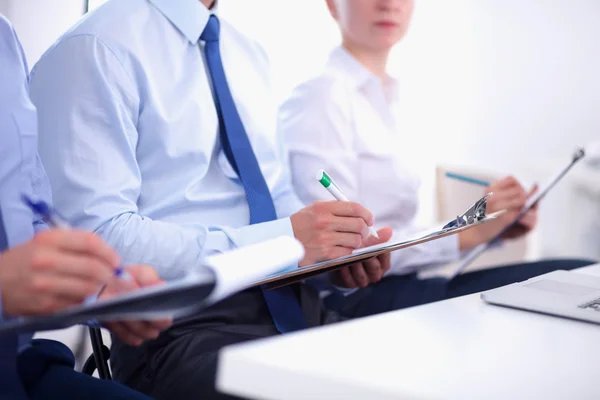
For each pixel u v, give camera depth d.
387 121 2.29
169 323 1.01
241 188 1.52
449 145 3.69
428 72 3.69
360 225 1.38
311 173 2.10
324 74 2.22
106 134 1.35
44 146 1.33
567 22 3.80
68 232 0.75
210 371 1.17
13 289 0.74
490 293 1.00
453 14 3.73
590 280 1.13
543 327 0.85
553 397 0.60
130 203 1.34
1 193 1.06
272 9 3.29
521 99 3.82
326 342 0.72
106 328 1.03
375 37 2.23
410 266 1.97
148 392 1.28
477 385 0.62
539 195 1.98
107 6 1.44
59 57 1.37
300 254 0.81
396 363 0.66
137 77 1.41
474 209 1.21
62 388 0.94
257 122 1.63
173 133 1.43
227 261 0.73
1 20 1.11
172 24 1.49
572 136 3.77
